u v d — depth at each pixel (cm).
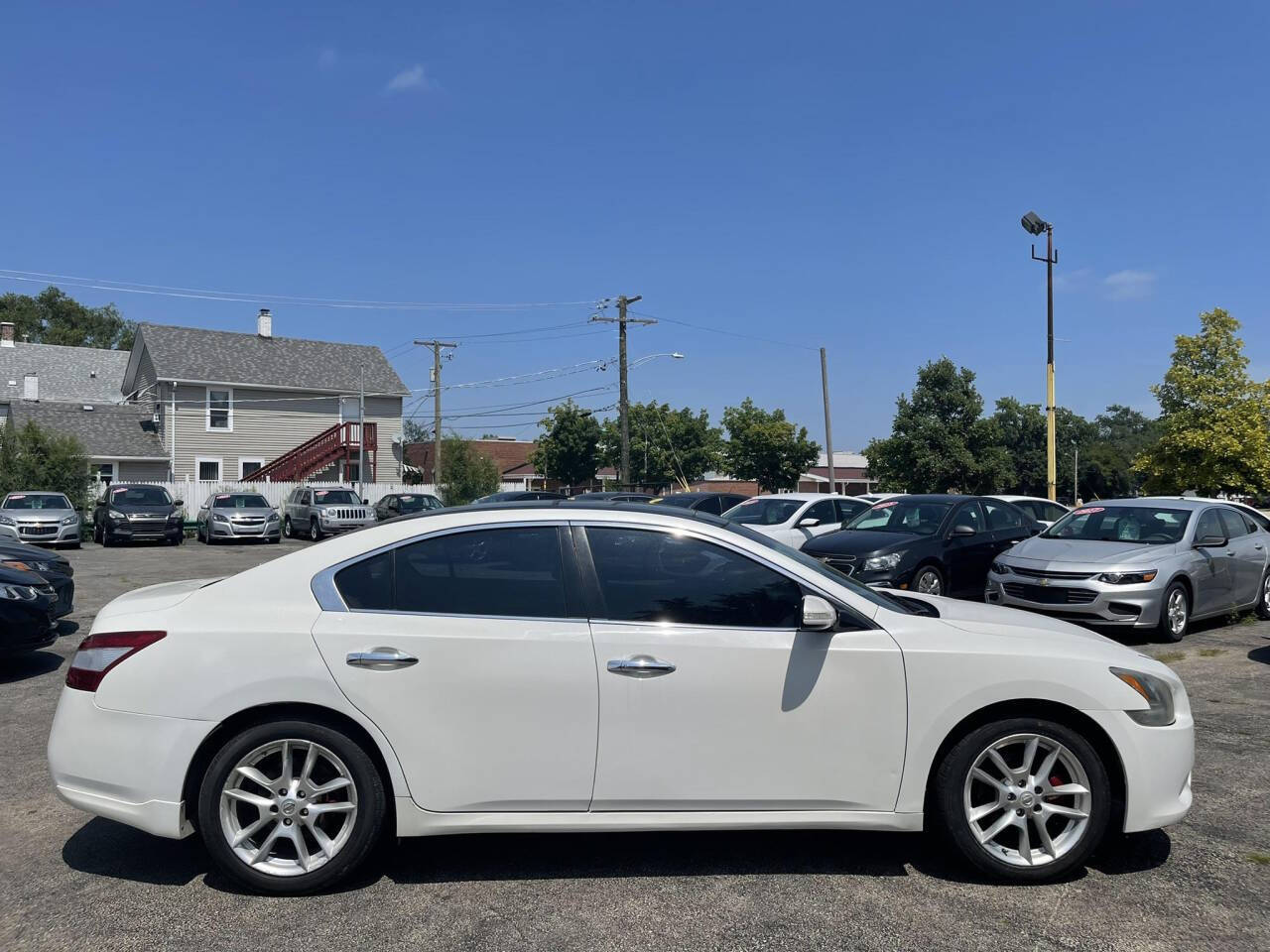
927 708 392
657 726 386
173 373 3625
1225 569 1029
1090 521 1077
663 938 349
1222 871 407
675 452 4853
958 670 393
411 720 381
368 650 383
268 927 359
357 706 380
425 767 382
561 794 386
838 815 393
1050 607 948
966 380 3603
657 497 1703
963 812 395
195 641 386
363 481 3712
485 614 395
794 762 390
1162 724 401
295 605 395
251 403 3819
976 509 1224
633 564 406
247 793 386
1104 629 1037
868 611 405
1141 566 933
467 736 383
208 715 379
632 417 4969
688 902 378
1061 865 391
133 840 451
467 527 409
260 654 383
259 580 403
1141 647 935
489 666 384
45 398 4016
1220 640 975
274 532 2834
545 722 385
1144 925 358
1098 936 350
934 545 1133
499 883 397
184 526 3011
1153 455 2741
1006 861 393
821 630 395
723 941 346
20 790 522
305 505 3052
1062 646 407
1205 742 600
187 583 463
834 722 391
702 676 388
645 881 399
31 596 799
